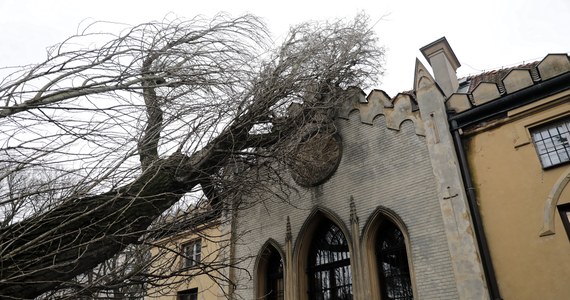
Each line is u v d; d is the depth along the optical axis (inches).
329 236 496.4
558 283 323.6
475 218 379.9
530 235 349.4
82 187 220.2
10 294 211.0
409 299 404.8
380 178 457.1
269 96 395.9
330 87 498.3
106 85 233.1
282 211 528.1
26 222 215.8
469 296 349.7
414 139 447.8
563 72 385.1
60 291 252.7
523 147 383.2
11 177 223.3
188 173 312.7
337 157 502.6
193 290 587.8
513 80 410.3
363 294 416.8
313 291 478.6
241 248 547.2
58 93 209.8
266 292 514.6
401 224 419.5
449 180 400.8
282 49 470.3
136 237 270.7
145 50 254.4
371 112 496.4
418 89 466.0
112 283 245.3
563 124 375.6
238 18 322.7
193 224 319.0
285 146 449.1
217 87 310.7
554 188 351.9
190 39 289.1
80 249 229.9
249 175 437.4
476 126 418.6
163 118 273.0
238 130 374.3
